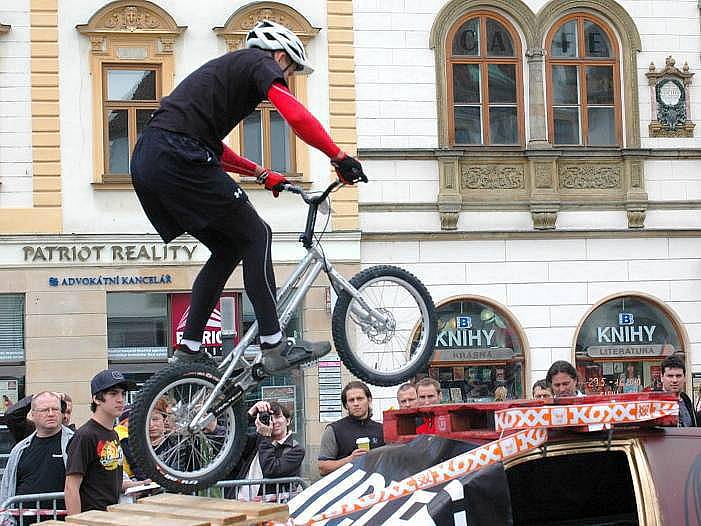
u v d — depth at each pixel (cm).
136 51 2072
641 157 2209
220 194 546
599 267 2194
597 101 2217
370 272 656
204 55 2088
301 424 2025
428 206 2142
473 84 2181
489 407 577
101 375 807
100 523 495
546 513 712
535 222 2175
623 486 720
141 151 547
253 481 935
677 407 564
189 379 555
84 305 2027
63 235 2028
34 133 2044
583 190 2202
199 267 2059
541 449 557
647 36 2228
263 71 542
